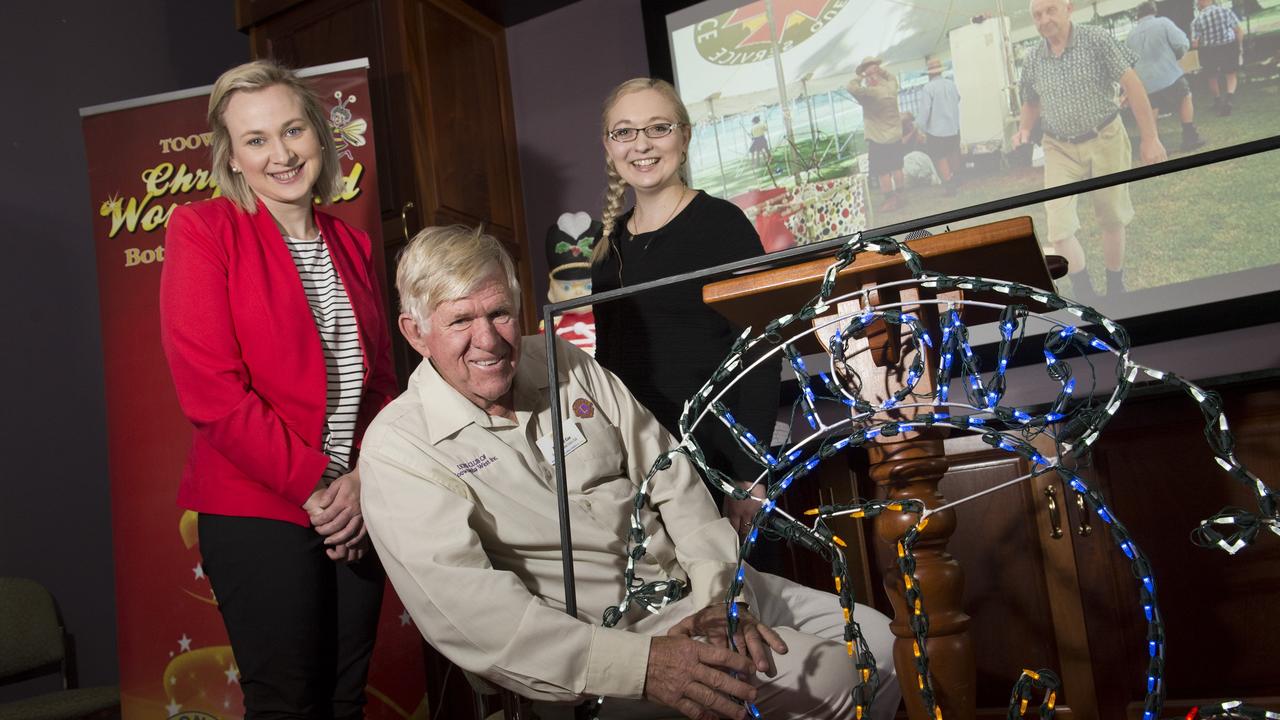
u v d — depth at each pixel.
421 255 1.43
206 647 2.53
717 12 3.71
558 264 3.54
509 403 1.49
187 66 3.87
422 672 2.67
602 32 4.03
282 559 1.63
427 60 3.76
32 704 2.43
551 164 4.09
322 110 1.95
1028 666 2.29
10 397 3.03
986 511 2.35
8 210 3.13
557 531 1.42
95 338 3.32
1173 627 2.20
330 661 1.69
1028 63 3.17
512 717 1.33
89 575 3.16
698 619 1.31
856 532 2.42
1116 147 3.03
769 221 3.56
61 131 3.35
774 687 1.30
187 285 1.70
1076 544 2.27
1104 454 2.27
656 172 2.10
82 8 3.50
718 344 1.98
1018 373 3.02
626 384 2.05
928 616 1.21
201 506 1.67
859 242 1.02
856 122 3.44
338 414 1.81
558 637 1.23
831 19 3.50
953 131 3.27
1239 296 2.84
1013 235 1.07
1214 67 2.92
